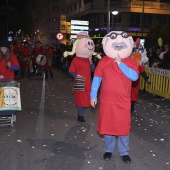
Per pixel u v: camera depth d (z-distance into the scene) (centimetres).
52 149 539
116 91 450
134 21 5234
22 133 632
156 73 1107
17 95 641
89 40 723
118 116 455
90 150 538
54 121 739
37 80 1623
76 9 6203
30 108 885
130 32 5197
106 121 461
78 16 5981
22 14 5634
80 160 490
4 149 536
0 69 655
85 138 606
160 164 477
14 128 669
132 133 643
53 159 493
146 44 3691
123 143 479
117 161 488
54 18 9188
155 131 660
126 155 484
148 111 862
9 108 632
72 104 955
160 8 5319
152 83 1136
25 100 1012
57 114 815
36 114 809
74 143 575
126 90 454
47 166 465
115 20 5194
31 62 1822
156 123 727
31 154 514
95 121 743
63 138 604
